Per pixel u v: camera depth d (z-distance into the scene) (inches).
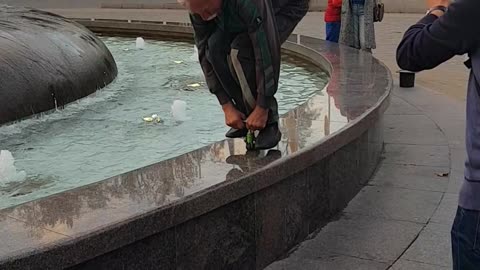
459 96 356.2
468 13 84.7
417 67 93.8
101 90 292.7
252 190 140.0
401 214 179.3
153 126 229.5
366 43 390.9
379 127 223.8
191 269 129.7
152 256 121.0
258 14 137.9
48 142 213.0
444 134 260.2
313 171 166.1
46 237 106.6
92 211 117.9
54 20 308.2
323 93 230.2
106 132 223.6
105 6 983.6
